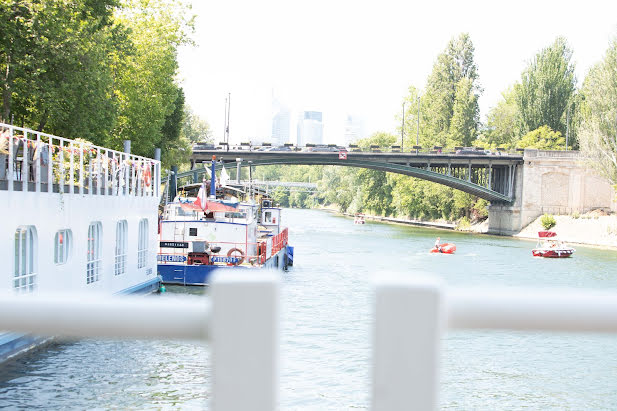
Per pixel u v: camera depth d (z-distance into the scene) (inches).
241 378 39.4
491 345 805.9
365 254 2030.0
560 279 1551.4
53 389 546.3
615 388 639.8
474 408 574.6
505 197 3265.3
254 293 39.4
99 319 40.0
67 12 1029.8
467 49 4416.8
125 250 907.4
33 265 636.1
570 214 3221.0
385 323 38.3
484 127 4510.3
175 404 523.8
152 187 1067.9
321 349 740.0
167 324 39.6
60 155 704.4
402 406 38.2
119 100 1514.5
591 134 2822.3
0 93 1035.9
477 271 1673.2
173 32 1748.3
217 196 1418.6
